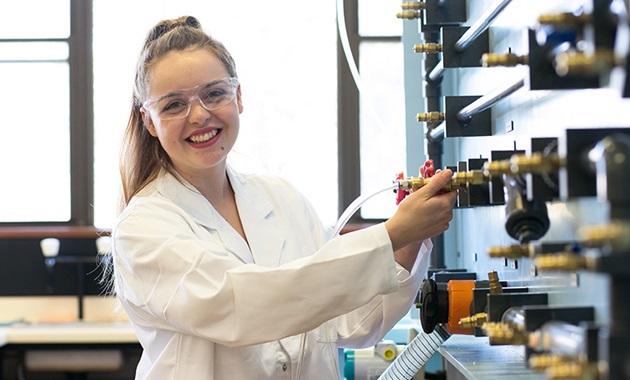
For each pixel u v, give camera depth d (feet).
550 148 2.99
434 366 6.42
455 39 4.60
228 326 4.53
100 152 14.71
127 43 14.61
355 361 6.34
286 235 5.87
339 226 5.64
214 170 5.73
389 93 14.61
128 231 4.98
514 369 3.97
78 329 12.13
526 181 3.10
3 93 14.52
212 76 5.14
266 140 14.55
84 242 14.01
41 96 14.61
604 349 2.17
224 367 5.06
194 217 5.41
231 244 5.44
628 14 2.29
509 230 3.18
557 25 2.42
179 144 5.22
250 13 14.44
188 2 14.46
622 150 2.21
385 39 14.51
